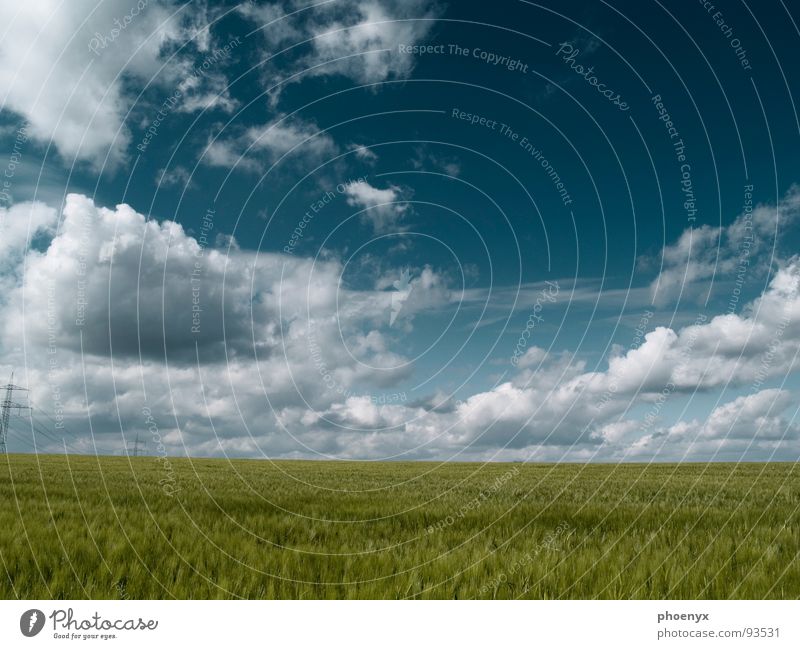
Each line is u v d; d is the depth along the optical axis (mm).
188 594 5816
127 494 13195
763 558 6961
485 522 9750
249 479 20672
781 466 34906
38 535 7387
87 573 6141
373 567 6719
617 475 25250
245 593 5918
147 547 7055
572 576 6465
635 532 8570
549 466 36031
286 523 9188
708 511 10984
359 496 14227
